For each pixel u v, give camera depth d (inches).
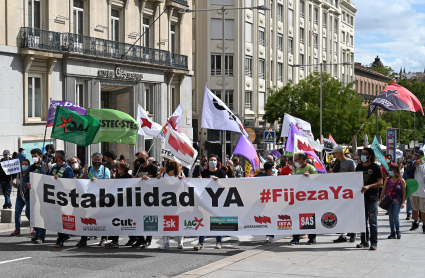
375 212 412.2
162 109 1371.8
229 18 1920.5
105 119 580.7
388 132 1051.3
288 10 2345.0
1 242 458.6
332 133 1813.5
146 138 1346.0
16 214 498.3
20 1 968.3
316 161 632.4
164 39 1393.9
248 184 419.5
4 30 940.0
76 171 487.8
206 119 530.9
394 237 478.6
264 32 2106.3
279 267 341.4
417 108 510.3
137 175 450.9
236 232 419.8
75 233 430.9
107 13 1192.2
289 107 1861.5
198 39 1909.4
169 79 1389.0
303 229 418.9
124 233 426.6
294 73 2415.1
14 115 958.4
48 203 438.0
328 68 2901.1
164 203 423.8
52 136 451.5
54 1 1043.3
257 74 2049.7
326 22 2851.9
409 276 312.5
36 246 439.2
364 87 3644.2
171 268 351.9
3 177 697.0
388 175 478.6
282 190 419.5
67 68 1053.8
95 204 429.1
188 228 422.9
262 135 1985.7
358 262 356.8
